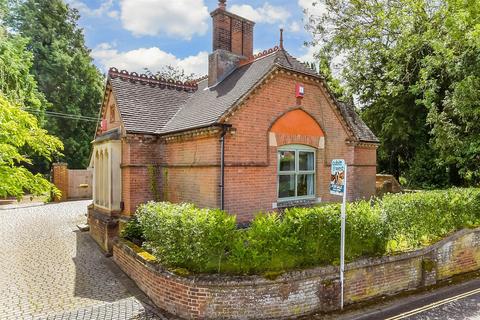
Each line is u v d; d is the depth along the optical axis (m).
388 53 20.86
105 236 10.90
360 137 15.75
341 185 6.64
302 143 11.37
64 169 24.97
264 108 10.37
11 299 7.01
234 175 9.73
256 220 6.77
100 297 7.16
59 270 8.99
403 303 7.23
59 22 33.38
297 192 11.44
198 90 14.58
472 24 12.73
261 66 11.78
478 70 12.95
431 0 18.55
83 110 32.72
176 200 11.16
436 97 16.62
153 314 6.33
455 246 9.28
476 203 10.52
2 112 4.94
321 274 6.65
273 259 6.56
